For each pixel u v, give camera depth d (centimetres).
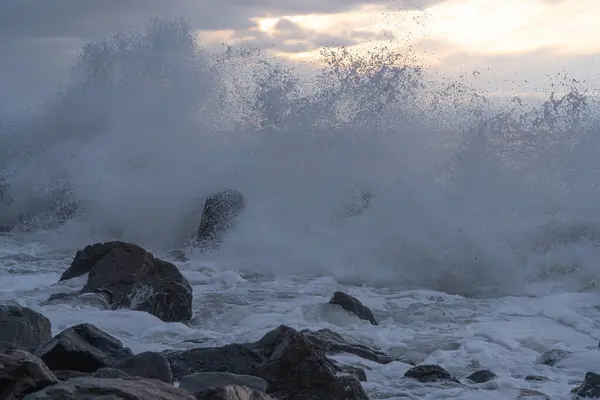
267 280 4212
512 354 2722
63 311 2944
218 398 1497
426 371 2238
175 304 3089
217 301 3559
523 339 2928
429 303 3694
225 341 2623
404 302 3712
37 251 5097
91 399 1346
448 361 2555
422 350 2742
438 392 2083
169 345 2552
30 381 1529
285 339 1962
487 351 2709
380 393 2064
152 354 1916
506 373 2414
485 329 3089
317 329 2939
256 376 1889
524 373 2408
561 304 3562
